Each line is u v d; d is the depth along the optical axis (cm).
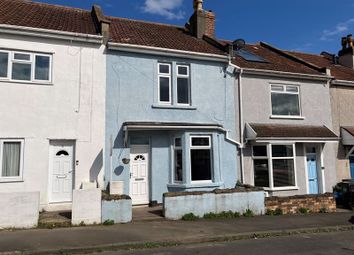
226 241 869
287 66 1731
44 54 1201
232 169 1410
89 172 1206
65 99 1205
